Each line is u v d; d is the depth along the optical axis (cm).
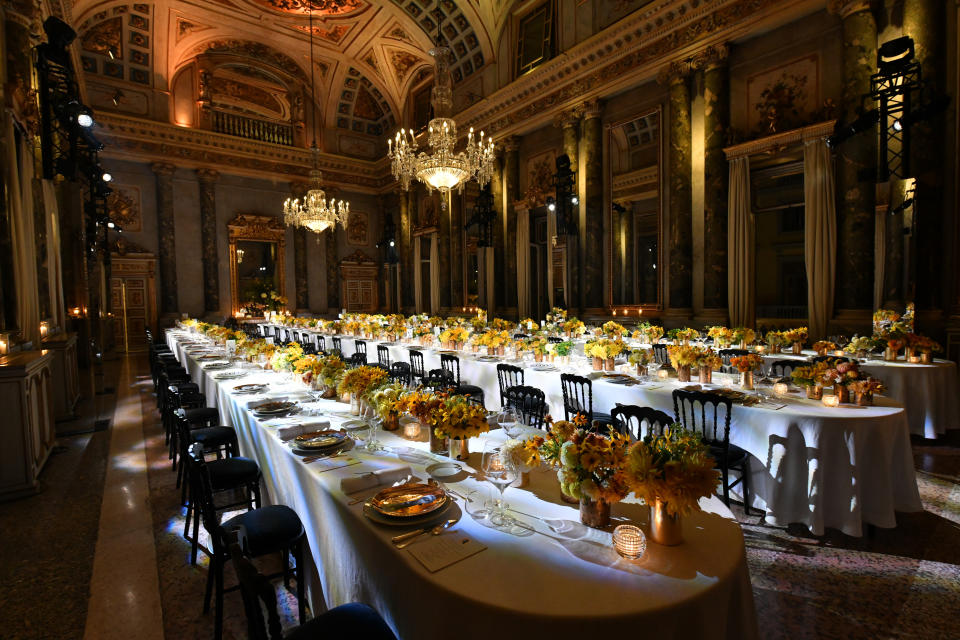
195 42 1592
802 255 1539
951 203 652
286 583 261
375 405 303
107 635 246
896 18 696
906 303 701
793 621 247
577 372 545
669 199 985
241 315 1781
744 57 887
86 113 656
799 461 338
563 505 209
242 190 1800
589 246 1148
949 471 438
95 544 338
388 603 175
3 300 560
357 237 2055
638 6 1009
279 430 308
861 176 709
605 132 1123
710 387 443
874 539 327
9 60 609
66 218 1093
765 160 859
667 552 169
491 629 140
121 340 1563
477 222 1398
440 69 754
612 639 135
